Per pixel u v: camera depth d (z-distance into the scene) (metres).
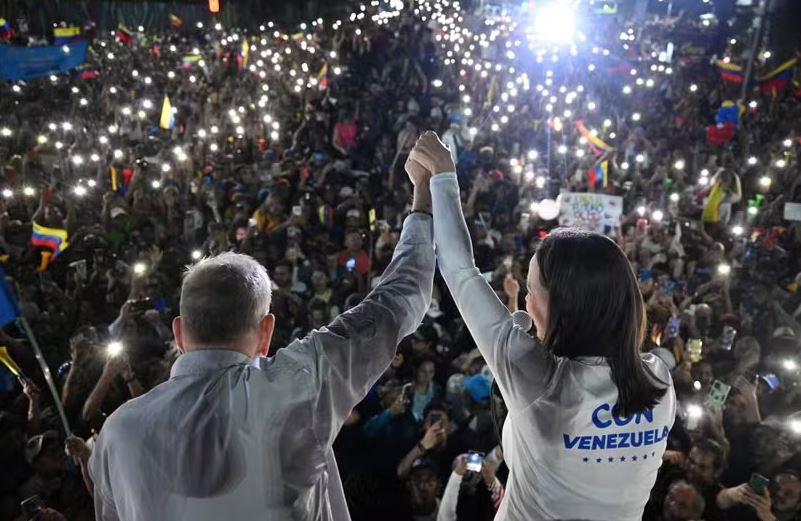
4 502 4.17
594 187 11.77
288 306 7.29
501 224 10.09
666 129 16.98
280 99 18.98
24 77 11.30
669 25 31.70
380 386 5.63
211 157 12.88
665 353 5.79
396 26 28.80
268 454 1.38
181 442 1.36
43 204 8.81
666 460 4.47
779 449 4.68
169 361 5.31
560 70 23.44
